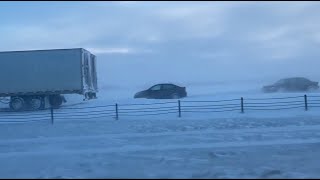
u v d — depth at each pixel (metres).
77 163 12.97
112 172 11.48
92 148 15.95
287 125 20.77
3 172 11.81
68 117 25.59
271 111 25.59
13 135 19.98
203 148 15.50
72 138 18.64
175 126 21.33
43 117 25.86
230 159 13.40
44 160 13.66
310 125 20.64
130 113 26.48
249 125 21.03
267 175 10.80
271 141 16.72
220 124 21.58
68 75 29.86
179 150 15.17
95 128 21.27
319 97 30.95
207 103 29.75
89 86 31.02
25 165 12.84
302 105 27.53
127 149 15.54
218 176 10.76
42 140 18.33
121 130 20.53
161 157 13.85
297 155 13.93
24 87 29.97
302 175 10.77
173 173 11.25
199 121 22.75
